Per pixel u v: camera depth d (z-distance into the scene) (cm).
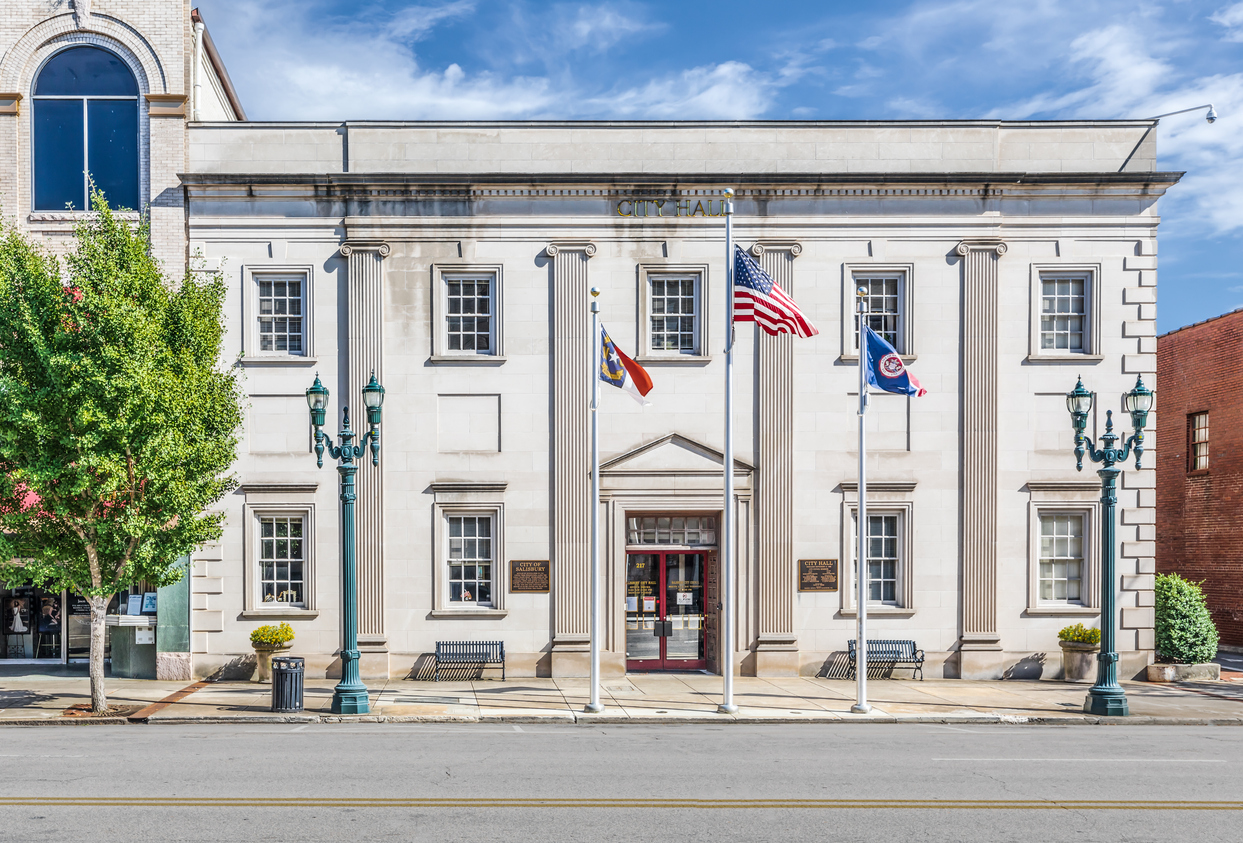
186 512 1620
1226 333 2631
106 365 1515
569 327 2042
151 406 1531
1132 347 2084
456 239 2039
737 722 1587
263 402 2017
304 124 2047
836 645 2042
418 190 2031
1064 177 2062
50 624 2078
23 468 1511
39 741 1373
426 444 2022
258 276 2034
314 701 1728
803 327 1659
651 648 2084
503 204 2048
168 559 1623
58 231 2031
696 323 2066
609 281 2055
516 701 1733
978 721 1617
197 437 1639
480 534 2047
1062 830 961
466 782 1113
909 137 2089
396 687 1884
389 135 2048
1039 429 2078
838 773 1188
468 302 2069
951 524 2061
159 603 1970
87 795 1044
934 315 2072
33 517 1603
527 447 2034
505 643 2012
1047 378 2081
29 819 952
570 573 2022
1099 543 2070
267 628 1944
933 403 2067
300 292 2047
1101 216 2084
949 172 2062
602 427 2042
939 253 2077
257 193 2022
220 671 1978
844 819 982
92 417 1479
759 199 2070
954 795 1086
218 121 2200
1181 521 2830
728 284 1689
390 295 2036
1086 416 1736
